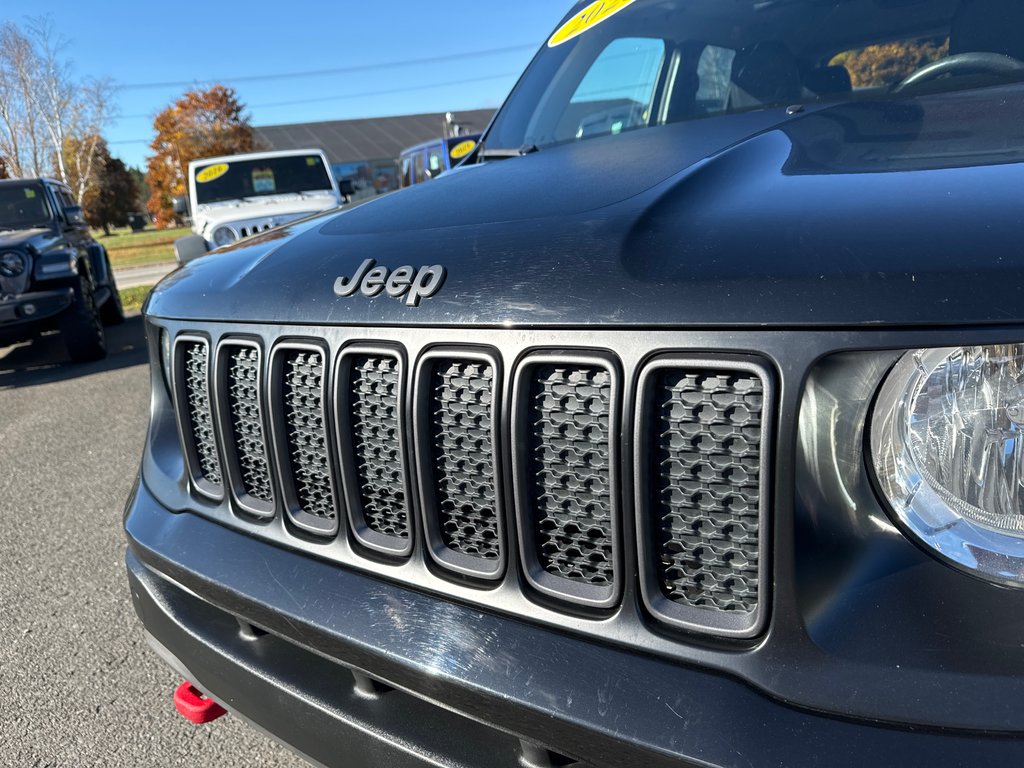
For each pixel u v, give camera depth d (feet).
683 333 3.01
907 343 2.73
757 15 7.44
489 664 3.37
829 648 2.83
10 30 97.04
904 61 6.47
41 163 101.96
